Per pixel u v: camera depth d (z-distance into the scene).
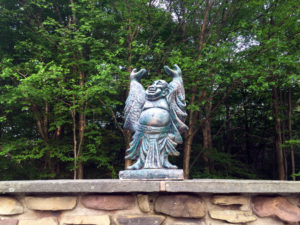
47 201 2.58
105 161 7.56
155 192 2.59
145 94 3.16
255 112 11.23
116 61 6.93
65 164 9.10
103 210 2.56
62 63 7.30
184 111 3.16
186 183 2.48
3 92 7.77
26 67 7.04
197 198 2.57
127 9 7.41
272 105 9.38
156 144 2.90
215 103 10.38
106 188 2.47
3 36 8.40
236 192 2.53
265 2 7.86
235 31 8.00
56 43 7.91
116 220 2.52
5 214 2.56
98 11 7.34
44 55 7.52
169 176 2.71
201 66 7.15
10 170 7.96
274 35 7.27
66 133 9.17
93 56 7.38
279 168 9.23
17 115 8.42
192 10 7.80
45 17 9.12
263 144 11.98
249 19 8.69
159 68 7.89
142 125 2.97
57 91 6.82
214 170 9.18
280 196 2.68
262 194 2.68
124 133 7.63
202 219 2.55
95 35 8.25
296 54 7.06
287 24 7.40
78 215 2.56
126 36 8.00
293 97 9.84
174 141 3.03
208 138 9.81
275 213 2.58
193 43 8.99
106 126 10.00
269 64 6.61
